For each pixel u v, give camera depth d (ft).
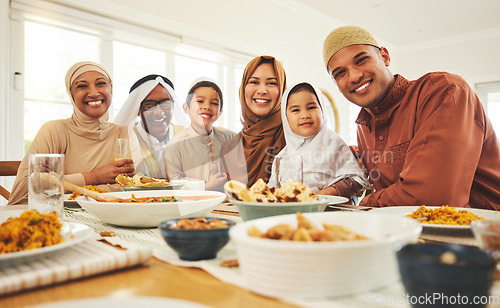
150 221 2.17
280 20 11.28
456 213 2.02
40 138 5.97
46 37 7.10
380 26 13.87
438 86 3.86
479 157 3.70
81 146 6.23
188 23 8.93
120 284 1.24
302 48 12.03
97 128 6.45
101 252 1.47
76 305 0.77
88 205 2.20
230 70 10.08
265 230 1.30
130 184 3.54
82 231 1.81
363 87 4.43
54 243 1.47
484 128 3.85
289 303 1.03
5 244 1.36
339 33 4.60
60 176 1.97
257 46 10.53
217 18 9.55
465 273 0.83
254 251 1.07
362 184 4.74
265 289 1.07
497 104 14.28
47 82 7.16
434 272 0.86
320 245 1.00
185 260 1.51
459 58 14.94
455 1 11.77
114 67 8.04
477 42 14.55
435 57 15.52
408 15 12.86
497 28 14.02
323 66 12.89
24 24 6.78
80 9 7.24
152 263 1.52
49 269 1.22
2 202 6.55
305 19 12.16
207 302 1.06
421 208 2.24
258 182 2.08
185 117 5.78
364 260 1.04
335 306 0.97
